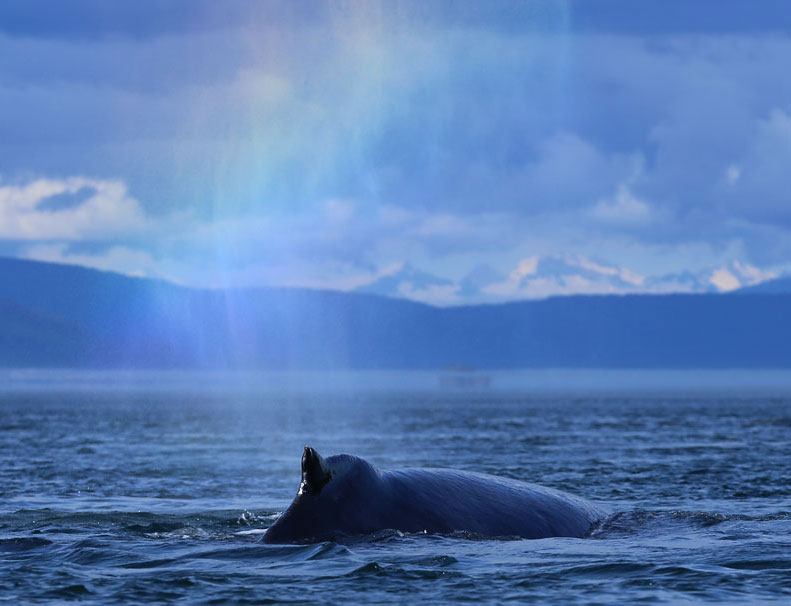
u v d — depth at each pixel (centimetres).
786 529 5034
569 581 4062
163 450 14375
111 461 12194
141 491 8612
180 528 5766
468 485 4825
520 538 4619
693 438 16688
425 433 19050
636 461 11769
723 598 3859
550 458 12356
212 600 3822
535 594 3906
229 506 7456
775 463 11350
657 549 4575
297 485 9144
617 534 4859
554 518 4853
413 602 3797
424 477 4734
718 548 4603
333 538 4384
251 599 3828
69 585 4019
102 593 3912
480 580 4056
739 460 11825
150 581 4062
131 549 4644
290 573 4109
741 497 7906
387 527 4450
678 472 10194
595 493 8256
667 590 3962
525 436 17700
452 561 4250
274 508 7169
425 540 4444
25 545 4847
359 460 4584
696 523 5131
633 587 3991
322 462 4466
